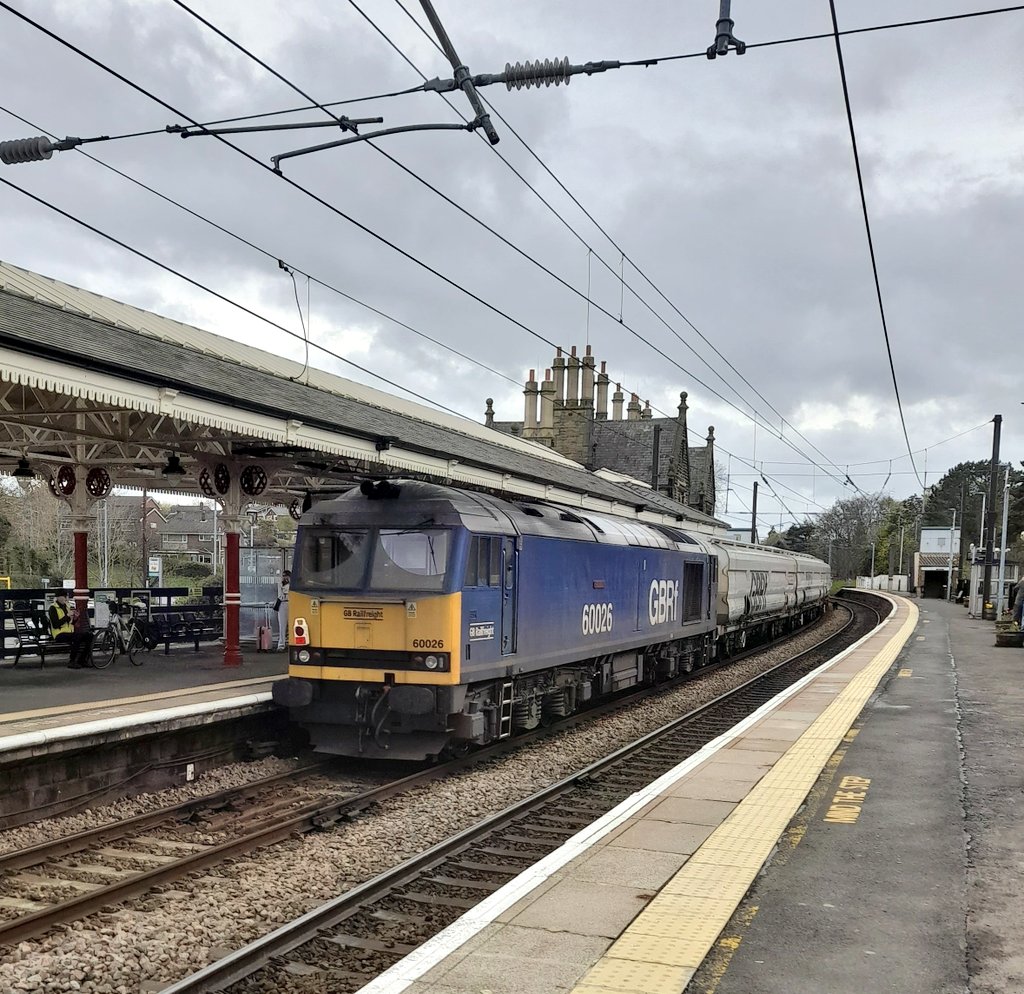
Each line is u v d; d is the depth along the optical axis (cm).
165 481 2002
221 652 1853
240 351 1775
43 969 610
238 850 884
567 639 1523
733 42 817
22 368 888
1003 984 497
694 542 2431
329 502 1297
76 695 1241
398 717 1217
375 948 665
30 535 4988
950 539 7356
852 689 1683
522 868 852
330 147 978
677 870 677
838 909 608
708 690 2177
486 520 1285
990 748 1154
